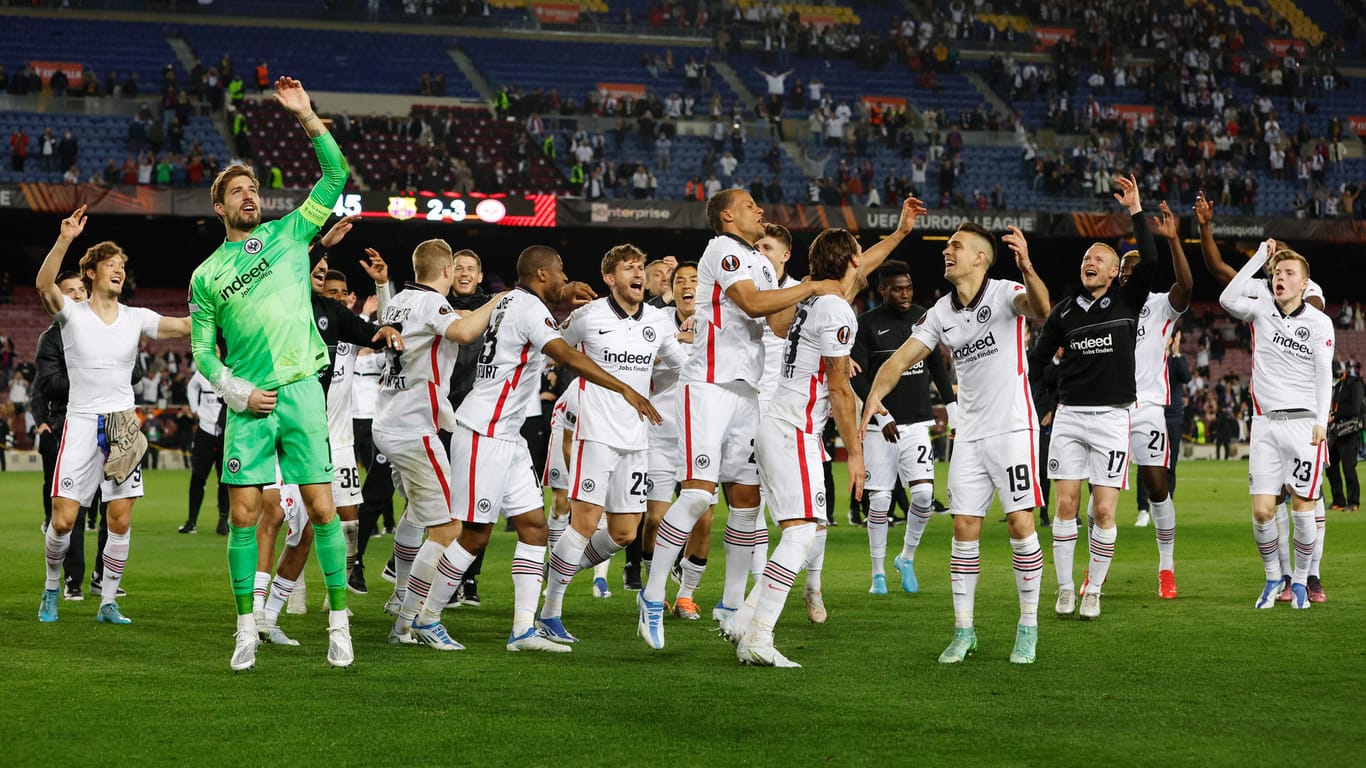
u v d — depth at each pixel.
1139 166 36.41
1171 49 43.19
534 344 6.53
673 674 5.94
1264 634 7.06
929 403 9.22
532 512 6.75
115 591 7.59
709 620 7.79
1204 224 8.45
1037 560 6.28
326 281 8.06
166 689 5.56
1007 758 4.45
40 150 30.69
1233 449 31.05
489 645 6.82
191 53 35.50
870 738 4.72
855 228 30.98
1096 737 4.74
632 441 7.16
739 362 6.59
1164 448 8.60
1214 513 15.77
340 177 6.11
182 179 30.09
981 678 5.84
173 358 28.98
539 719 5.00
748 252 6.35
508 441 6.70
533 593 6.71
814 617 7.58
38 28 34.94
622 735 4.75
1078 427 7.73
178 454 27.03
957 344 6.49
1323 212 35.28
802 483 6.20
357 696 5.42
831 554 11.67
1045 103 40.28
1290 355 8.09
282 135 32.16
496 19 39.25
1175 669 6.05
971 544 6.38
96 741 4.66
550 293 6.76
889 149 36.22
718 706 5.24
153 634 7.09
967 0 43.94
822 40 40.69
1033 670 6.04
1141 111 40.19
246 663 5.97
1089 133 38.25
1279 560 8.34
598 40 39.94
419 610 6.85
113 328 7.64
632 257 7.14
